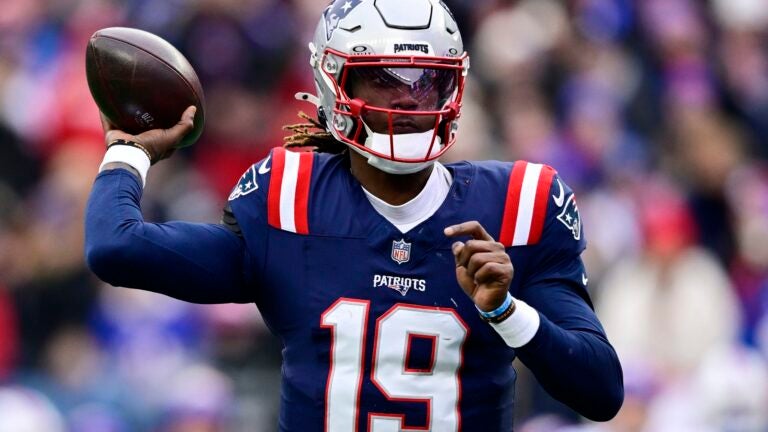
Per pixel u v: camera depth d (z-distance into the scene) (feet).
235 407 81.10
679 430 80.33
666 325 87.56
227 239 39.70
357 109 38.45
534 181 40.14
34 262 89.71
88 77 40.83
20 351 87.86
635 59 122.11
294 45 111.24
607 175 106.52
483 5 122.11
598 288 92.79
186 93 40.86
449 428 38.70
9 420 81.56
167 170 100.89
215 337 85.40
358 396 38.52
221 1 108.06
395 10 38.75
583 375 37.65
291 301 39.37
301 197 39.78
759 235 98.58
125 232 38.29
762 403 82.12
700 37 125.39
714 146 103.55
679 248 89.35
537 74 116.57
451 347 38.78
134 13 112.06
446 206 39.60
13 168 104.99
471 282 36.40
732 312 89.86
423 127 38.58
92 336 88.02
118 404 84.23
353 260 39.09
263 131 105.91
